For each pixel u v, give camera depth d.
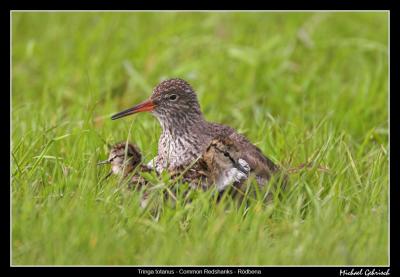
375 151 14.98
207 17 23.58
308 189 12.95
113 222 12.22
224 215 12.23
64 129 15.77
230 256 11.57
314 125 15.69
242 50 20.58
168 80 14.87
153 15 23.69
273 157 14.72
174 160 14.50
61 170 13.70
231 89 19.41
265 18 23.64
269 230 12.38
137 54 20.88
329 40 21.62
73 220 11.84
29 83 20.22
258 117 17.23
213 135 14.48
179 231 12.18
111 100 18.88
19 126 15.70
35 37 23.03
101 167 14.22
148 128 16.12
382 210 12.72
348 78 20.67
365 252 11.81
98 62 20.50
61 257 11.42
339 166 13.98
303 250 11.62
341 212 12.68
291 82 19.62
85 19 23.80
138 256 11.61
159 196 12.71
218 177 13.23
